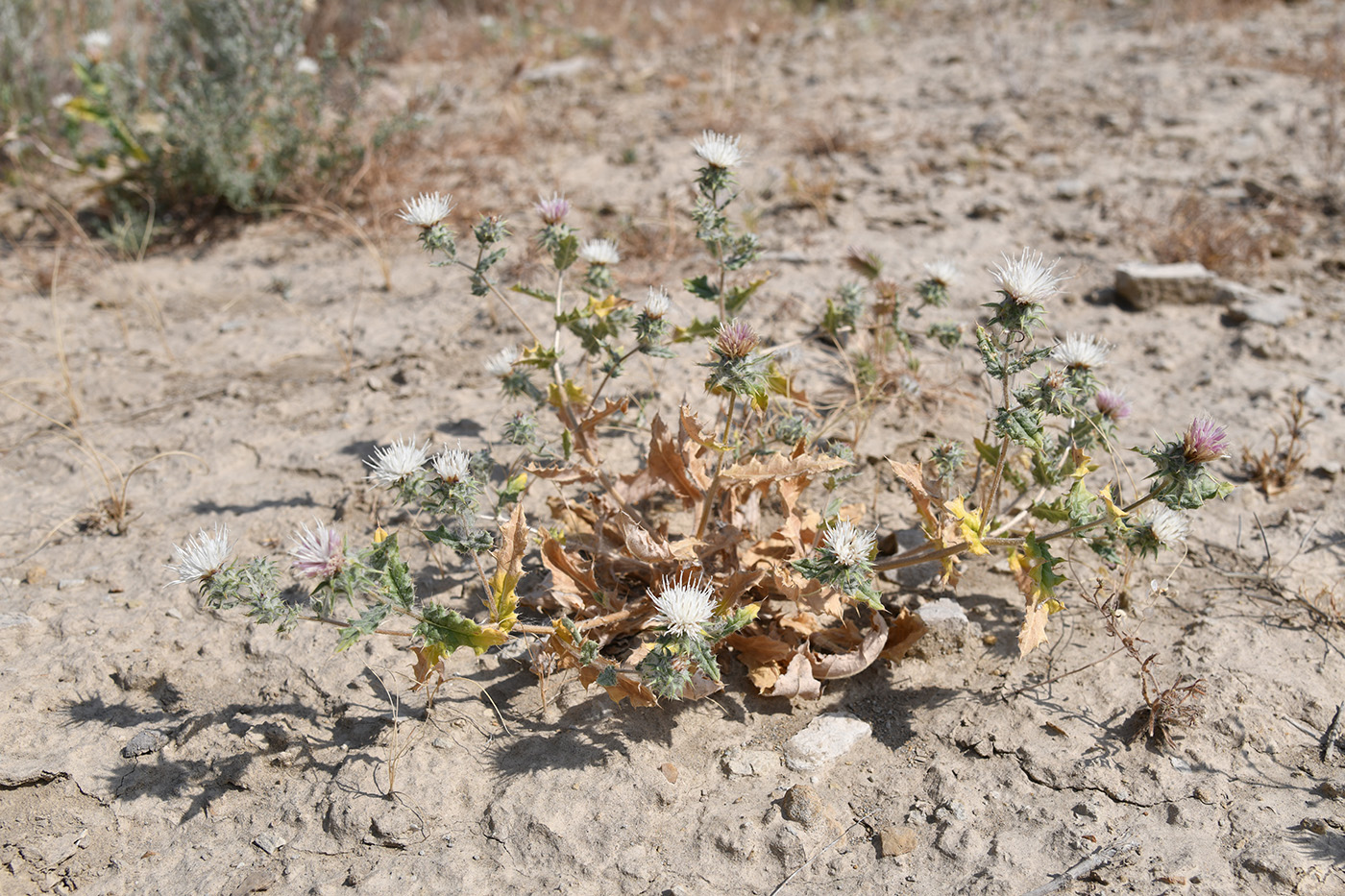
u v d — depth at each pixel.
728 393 2.80
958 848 2.46
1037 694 2.90
